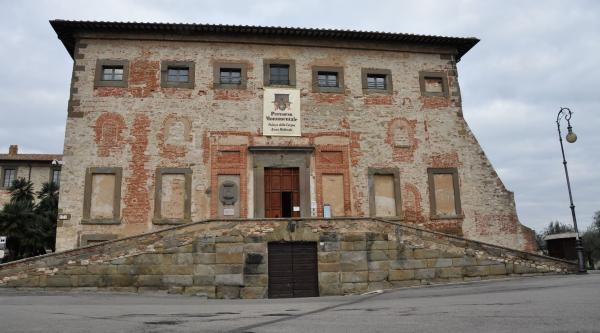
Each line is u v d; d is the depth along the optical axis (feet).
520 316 22.59
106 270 55.16
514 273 61.36
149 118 76.69
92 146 74.54
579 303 26.35
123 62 78.23
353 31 81.97
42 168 152.15
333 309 32.99
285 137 79.20
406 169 81.05
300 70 82.23
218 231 58.08
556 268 62.59
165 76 78.69
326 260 59.26
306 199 77.30
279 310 33.86
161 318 28.40
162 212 73.72
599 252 152.87
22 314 31.24
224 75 80.79
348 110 81.87
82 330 22.80
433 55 87.15
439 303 32.73
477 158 83.51
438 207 80.64
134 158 74.90
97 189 73.46
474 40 86.02
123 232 71.97
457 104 85.51
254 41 81.71
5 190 148.15
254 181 76.74
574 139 66.85
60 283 54.24
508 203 82.17
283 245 59.67
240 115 78.84
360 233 60.29
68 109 75.31
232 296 56.75
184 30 79.51
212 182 75.72
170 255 56.59
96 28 77.92
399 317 25.11
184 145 76.48
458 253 61.00
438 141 83.25
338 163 79.61
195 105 78.23
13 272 53.93
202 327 23.53
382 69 84.74
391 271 59.67
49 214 132.26
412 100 84.23
